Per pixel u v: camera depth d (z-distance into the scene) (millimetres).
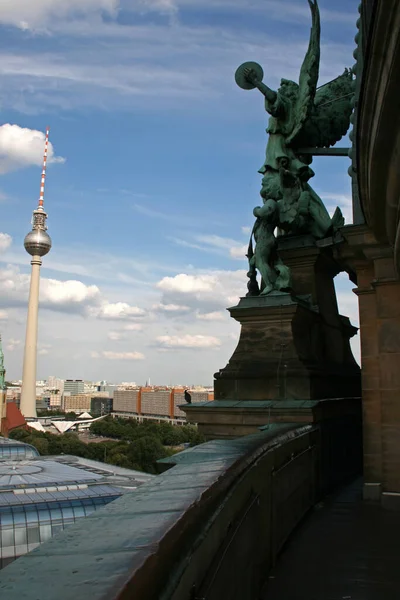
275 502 7070
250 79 15578
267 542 6535
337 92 15961
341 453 12977
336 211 15023
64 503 55969
